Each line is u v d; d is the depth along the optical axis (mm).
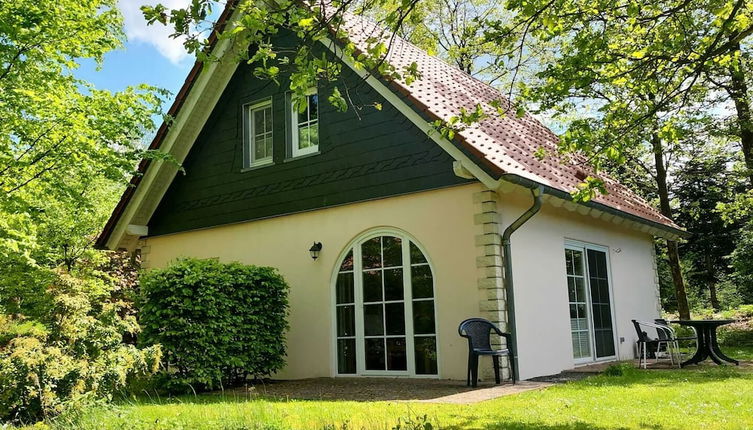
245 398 8195
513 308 9297
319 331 11141
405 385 8969
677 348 10531
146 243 14266
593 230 12578
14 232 8383
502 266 9359
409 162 10258
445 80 12711
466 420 5711
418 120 9844
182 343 9242
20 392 6395
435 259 9812
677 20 7309
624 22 7703
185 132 13297
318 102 11625
